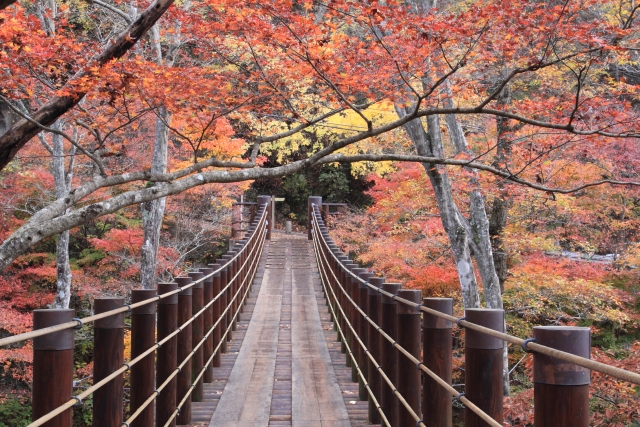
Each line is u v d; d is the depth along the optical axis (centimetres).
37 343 219
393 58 431
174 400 421
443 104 645
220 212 1536
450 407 284
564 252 1315
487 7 416
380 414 409
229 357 688
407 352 323
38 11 768
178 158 1219
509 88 789
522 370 1080
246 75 516
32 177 1092
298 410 481
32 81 488
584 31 422
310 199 1858
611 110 470
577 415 153
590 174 901
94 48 511
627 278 1157
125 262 1330
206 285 595
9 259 347
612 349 1066
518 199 845
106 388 287
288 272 1353
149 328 358
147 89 462
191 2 811
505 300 1044
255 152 490
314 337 786
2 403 1107
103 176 407
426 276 1073
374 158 459
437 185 859
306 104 627
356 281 643
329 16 453
